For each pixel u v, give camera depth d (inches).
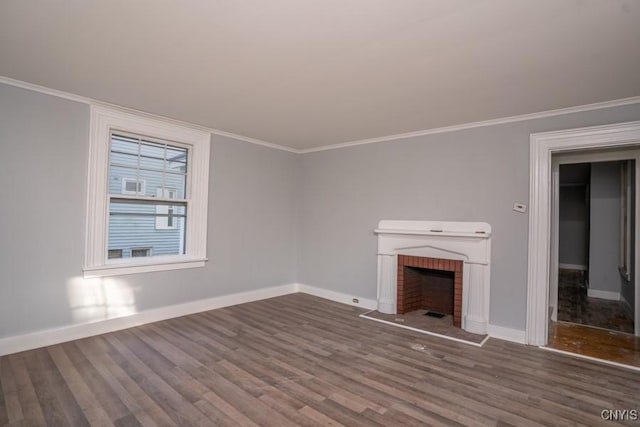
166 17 75.5
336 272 201.8
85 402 88.7
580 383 104.4
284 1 68.7
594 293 221.0
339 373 108.0
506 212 143.9
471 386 101.3
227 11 72.7
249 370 108.8
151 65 100.7
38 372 104.7
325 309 181.3
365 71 101.7
